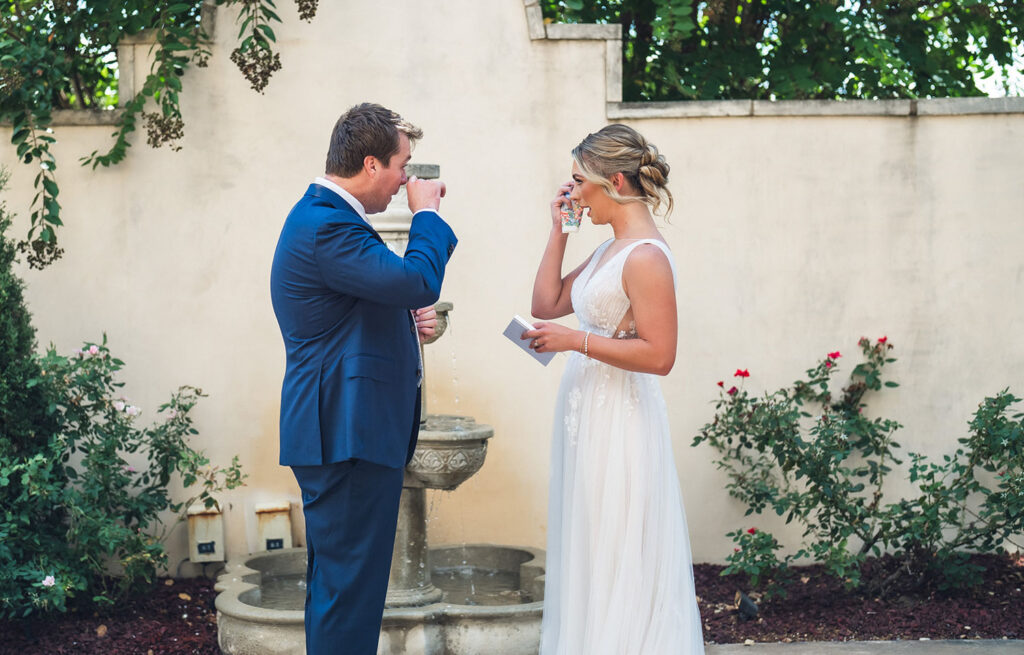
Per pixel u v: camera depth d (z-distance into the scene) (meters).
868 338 4.74
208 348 4.62
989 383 4.75
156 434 4.40
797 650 3.70
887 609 4.17
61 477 4.17
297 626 3.42
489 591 4.14
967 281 4.72
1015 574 4.57
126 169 4.55
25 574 3.71
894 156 4.70
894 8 5.28
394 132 2.77
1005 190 4.70
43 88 4.43
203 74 4.55
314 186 2.80
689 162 4.69
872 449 4.61
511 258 4.68
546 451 4.72
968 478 4.41
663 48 5.21
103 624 4.00
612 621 2.84
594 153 2.93
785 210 4.71
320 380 2.72
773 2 5.29
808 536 4.79
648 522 2.91
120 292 4.58
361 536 2.76
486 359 4.70
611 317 2.91
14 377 3.92
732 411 4.59
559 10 5.61
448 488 3.63
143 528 4.47
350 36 4.60
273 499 4.66
